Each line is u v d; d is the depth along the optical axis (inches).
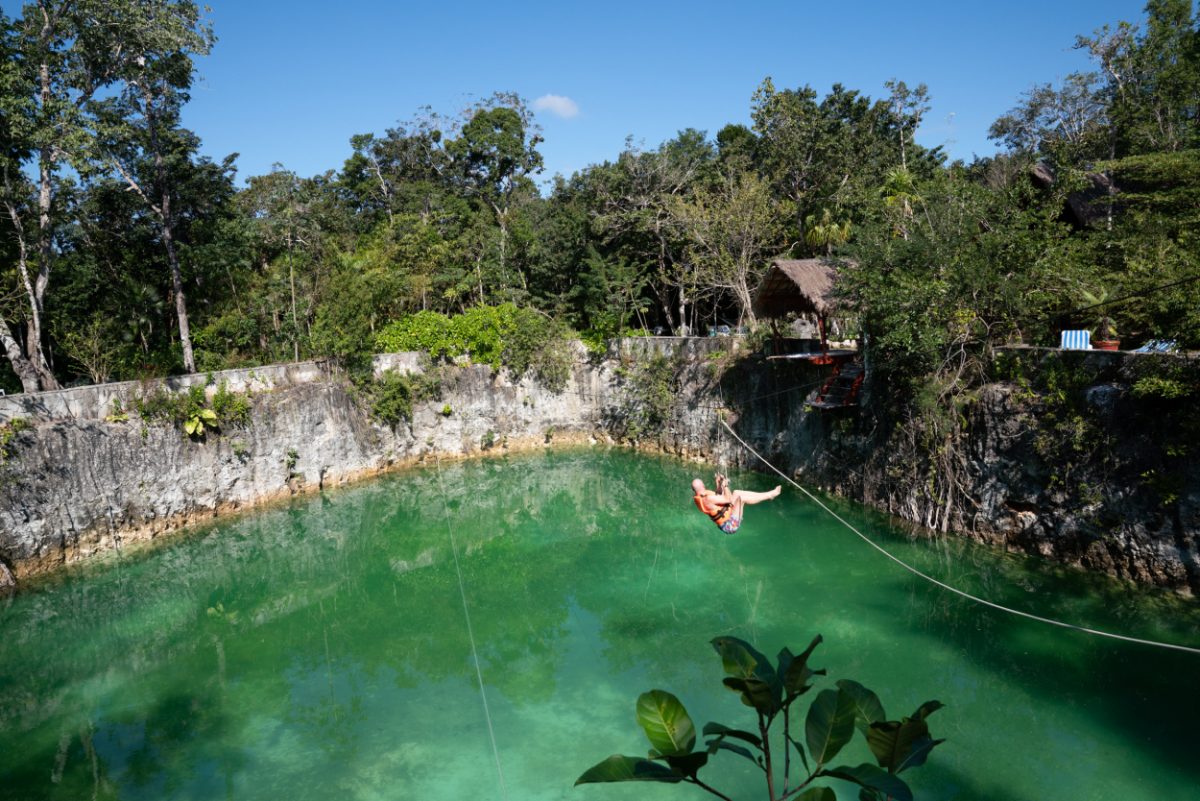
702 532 1093.8
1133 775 518.9
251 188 1873.8
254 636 851.4
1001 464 859.4
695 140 2039.9
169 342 1546.5
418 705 682.8
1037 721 593.3
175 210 1493.6
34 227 1130.0
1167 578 709.9
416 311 1807.3
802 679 173.6
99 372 1238.9
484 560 1079.0
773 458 1254.3
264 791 557.9
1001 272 884.0
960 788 519.2
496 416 1572.3
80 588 950.4
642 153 1784.0
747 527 1072.2
